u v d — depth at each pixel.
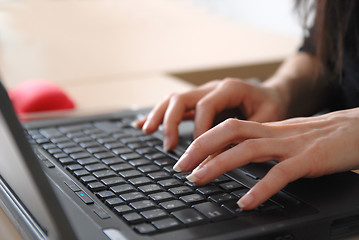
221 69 1.39
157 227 0.48
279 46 1.60
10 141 0.43
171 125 0.74
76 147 0.73
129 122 0.86
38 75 1.35
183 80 1.39
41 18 1.90
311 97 1.00
